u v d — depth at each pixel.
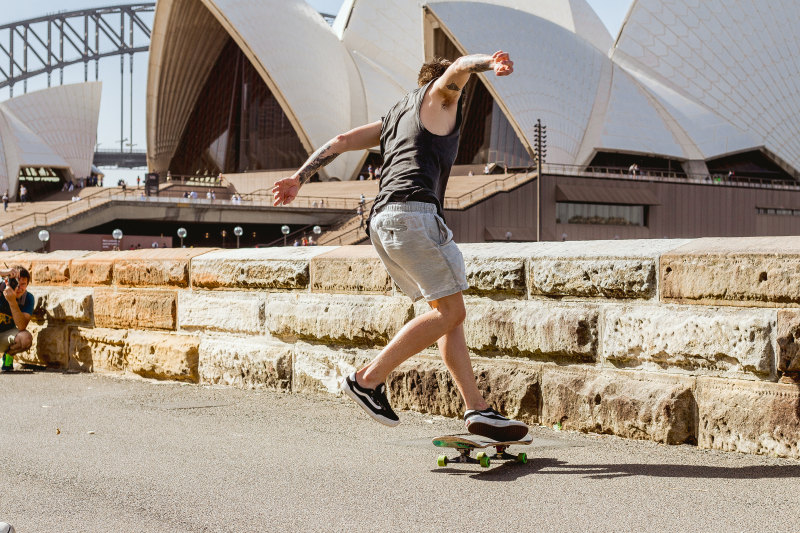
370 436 4.44
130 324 7.37
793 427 3.71
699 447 4.05
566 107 69.75
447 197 57.38
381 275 5.45
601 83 72.81
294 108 75.44
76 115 95.75
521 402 4.77
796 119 76.44
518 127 67.19
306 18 79.38
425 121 3.50
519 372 4.81
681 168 74.38
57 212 54.75
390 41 83.69
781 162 75.56
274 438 4.37
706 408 4.03
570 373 4.58
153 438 4.37
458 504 3.04
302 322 5.95
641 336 4.27
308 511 2.96
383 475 3.51
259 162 83.75
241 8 73.44
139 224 59.56
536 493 3.18
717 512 2.87
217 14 72.56
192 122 89.12
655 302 4.23
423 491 3.23
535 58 69.88
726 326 3.92
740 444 3.89
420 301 5.20
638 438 4.25
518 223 58.34
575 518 2.83
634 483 3.31
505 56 3.12
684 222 66.50
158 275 7.10
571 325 4.52
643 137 71.75
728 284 3.94
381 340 5.48
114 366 7.50
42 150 88.56
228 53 84.12
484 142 72.50
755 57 75.44
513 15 71.25
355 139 3.86
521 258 4.78
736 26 75.31
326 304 5.80
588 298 4.52
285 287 6.11
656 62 76.00
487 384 4.94
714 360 3.99
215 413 5.19
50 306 8.16
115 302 7.50
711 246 4.08
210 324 6.70
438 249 3.50
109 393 6.14
